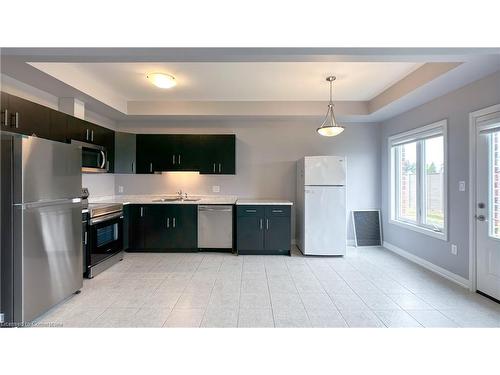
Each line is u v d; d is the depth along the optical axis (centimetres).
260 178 518
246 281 335
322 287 317
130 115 463
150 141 482
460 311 260
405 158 461
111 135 436
